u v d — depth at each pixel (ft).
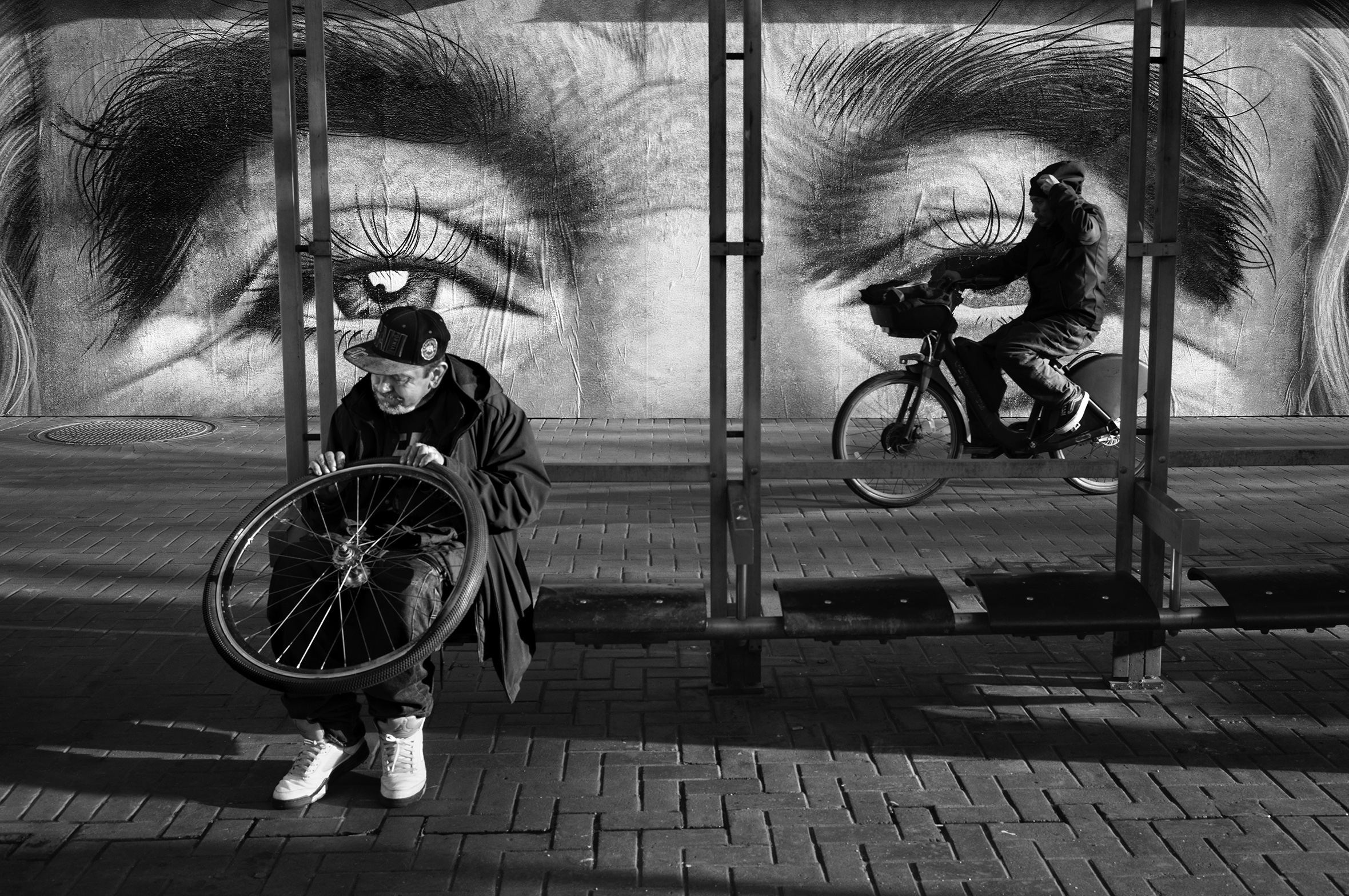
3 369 32.73
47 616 17.25
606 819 11.60
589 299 32.55
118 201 32.09
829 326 32.71
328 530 12.06
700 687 14.74
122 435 30.53
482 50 31.48
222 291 32.55
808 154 32.01
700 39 31.50
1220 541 21.34
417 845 11.16
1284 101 32.19
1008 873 10.64
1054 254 22.94
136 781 12.37
